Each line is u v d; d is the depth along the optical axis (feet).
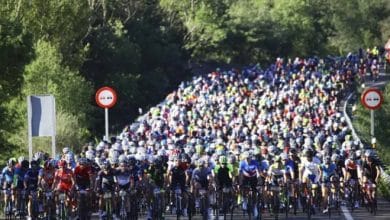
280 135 284.00
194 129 311.27
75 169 179.52
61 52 472.03
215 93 471.62
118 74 581.12
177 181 188.14
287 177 192.75
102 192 179.11
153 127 321.32
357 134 358.84
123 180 179.63
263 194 188.34
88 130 420.36
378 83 645.92
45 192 181.88
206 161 186.60
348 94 567.59
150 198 187.52
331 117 363.56
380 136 375.04
